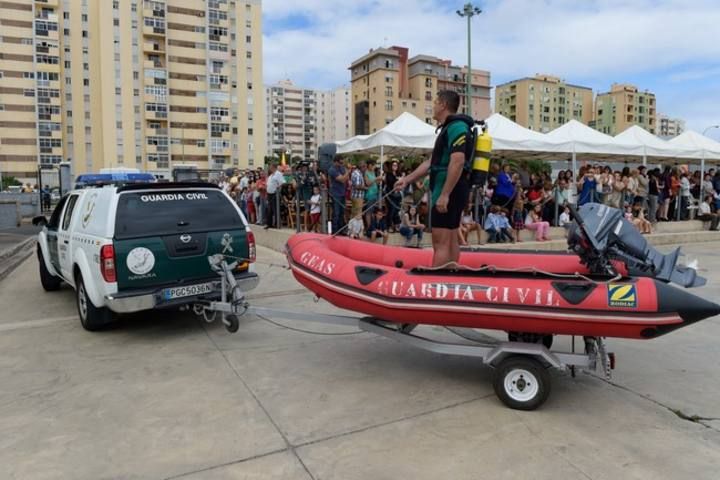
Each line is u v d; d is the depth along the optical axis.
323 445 2.99
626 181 12.61
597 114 110.06
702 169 15.23
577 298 3.24
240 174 17.08
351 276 3.89
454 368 4.27
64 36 61.25
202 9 66.62
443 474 2.68
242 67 70.12
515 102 102.94
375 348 4.79
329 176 9.56
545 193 12.38
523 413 3.41
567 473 2.68
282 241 10.67
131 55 62.62
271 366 4.31
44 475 2.68
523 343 3.49
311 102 139.38
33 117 60.91
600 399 3.62
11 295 7.21
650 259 3.91
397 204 10.52
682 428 3.18
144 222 5.00
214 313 5.22
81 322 5.52
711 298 6.55
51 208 28.61
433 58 88.00
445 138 3.95
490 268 3.59
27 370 4.22
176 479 2.65
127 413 3.42
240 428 3.21
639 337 3.21
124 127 62.72
